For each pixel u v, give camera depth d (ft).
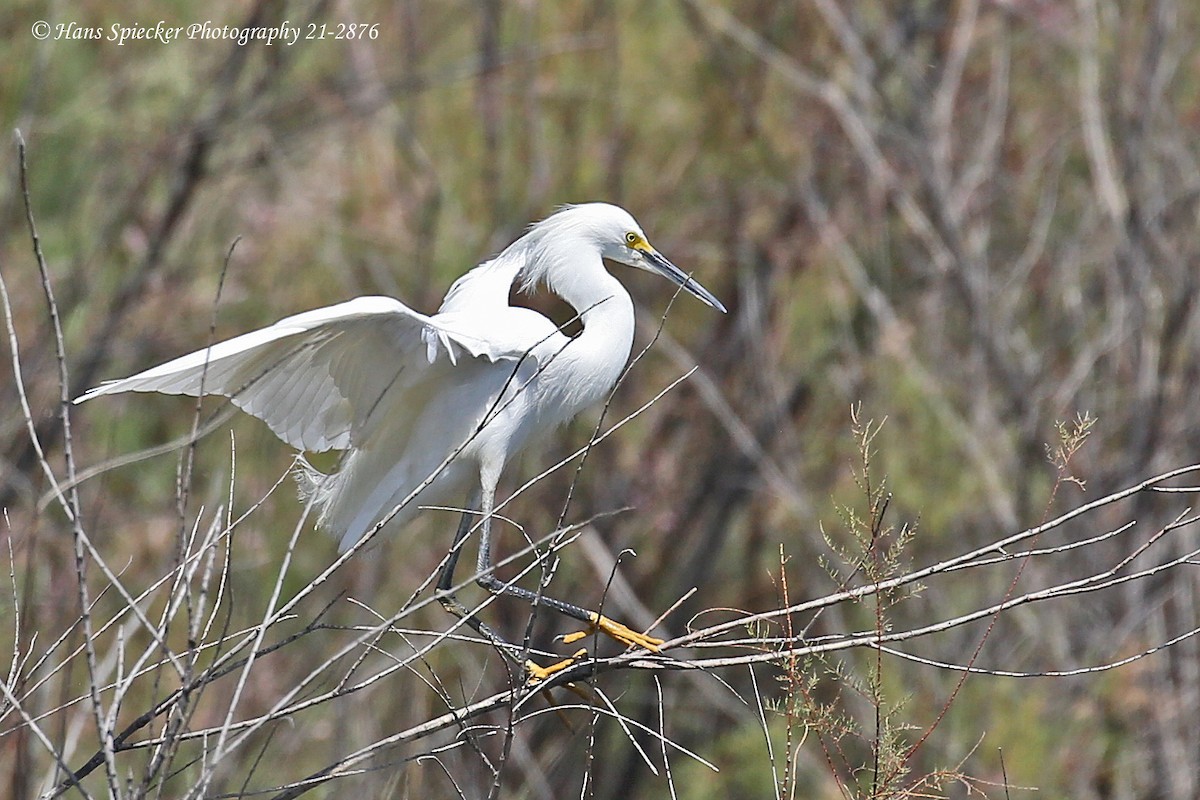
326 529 25.05
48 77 47.24
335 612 40.40
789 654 18.43
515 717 19.72
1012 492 44.01
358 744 35.63
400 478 24.73
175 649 34.71
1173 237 47.06
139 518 42.04
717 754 42.68
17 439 42.98
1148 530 42.11
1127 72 50.42
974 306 46.11
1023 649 42.27
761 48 49.11
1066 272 47.67
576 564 46.83
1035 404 44.60
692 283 27.45
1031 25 49.73
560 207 28.35
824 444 47.44
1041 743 36.88
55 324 14.92
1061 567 42.19
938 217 48.96
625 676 42.34
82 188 47.91
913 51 52.26
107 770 14.97
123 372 46.68
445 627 39.50
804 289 48.16
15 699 16.57
